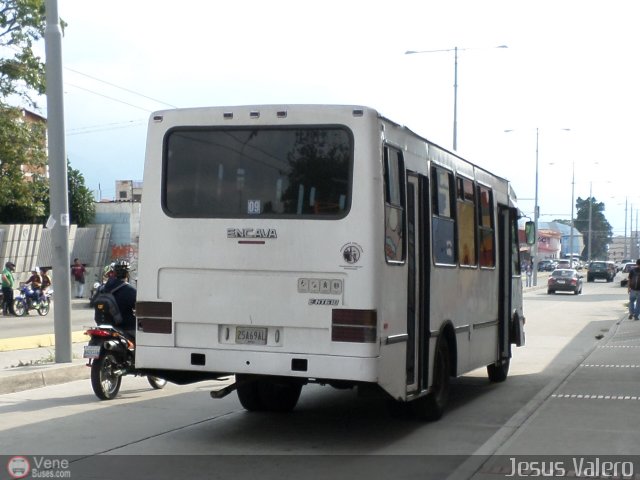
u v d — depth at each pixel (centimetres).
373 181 866
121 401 1193
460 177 1174
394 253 910
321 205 879
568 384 1403
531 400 1230
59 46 1486
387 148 902
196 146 925
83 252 4553
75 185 5012
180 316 909
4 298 3086
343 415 1123
